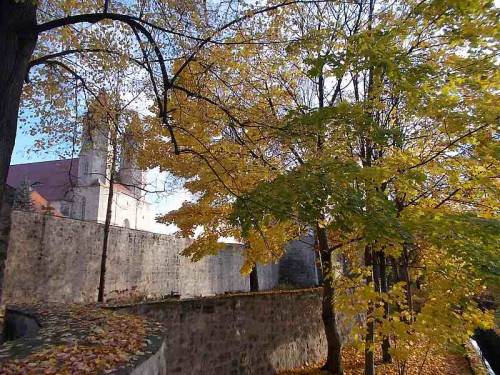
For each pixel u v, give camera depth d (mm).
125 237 15070
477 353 10898
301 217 4637
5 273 10516
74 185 14680
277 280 27719
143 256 15953
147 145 9289
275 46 7043
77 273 12828
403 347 5914
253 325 8750
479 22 4574
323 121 5582
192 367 7223
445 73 5527
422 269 6762
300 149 7340
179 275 18031
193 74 6934
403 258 8438
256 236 9508
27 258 11195
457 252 4887
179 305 7223
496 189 5742
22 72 5172
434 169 6211
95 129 10133
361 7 7477
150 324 5324
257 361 8648
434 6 4523
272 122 6684
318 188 4785
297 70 8359
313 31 5934
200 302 7605
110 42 7465
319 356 11000
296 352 10031
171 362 6863
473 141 5656
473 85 5270
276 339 9359
